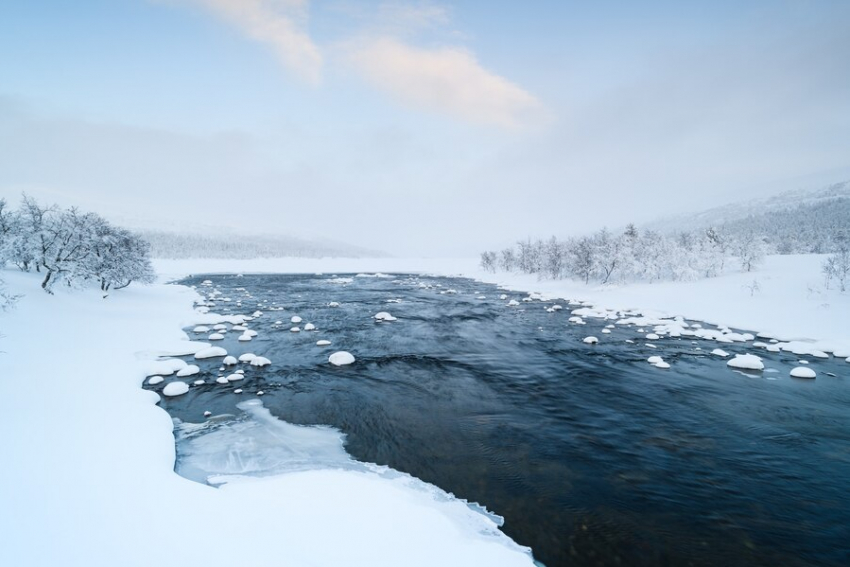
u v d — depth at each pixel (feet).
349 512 23.53
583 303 123.95
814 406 45.19
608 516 25.82
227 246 471.62
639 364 61.05
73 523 18.94
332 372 55.83
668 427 39.78
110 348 56.39
